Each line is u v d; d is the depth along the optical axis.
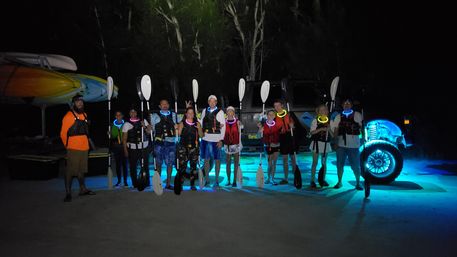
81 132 7.47
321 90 11.11
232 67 22.83
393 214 6.13
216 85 19.62
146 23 19.69
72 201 7.29
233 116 8.34
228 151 8.32
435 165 10.51
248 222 5.87
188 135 7.91
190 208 6.67
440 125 12.99
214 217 6.14
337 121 7.88
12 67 12.25
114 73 20.47
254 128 11.43
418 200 6.94
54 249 4.92
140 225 5.80
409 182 8.44
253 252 4.73
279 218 6.04
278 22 22.81
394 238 5.11
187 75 19.19
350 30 15.75
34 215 6.41
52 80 12.27
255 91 11.50
